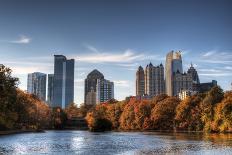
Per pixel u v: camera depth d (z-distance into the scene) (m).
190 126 197.50
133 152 66.75
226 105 162.88
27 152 65.50
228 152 65.44
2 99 128.12
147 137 126.38
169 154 62.84
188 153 64.12
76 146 81.44
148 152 66.50
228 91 181.75
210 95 182.12
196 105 198.38
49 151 67.94
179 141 99.19
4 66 128.12
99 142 96.88
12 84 129.00
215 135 139.38
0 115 134.75
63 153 64.25
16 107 158.12
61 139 112.69
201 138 115.25
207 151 67.44
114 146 81.62
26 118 190.62
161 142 95.56
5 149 71.50
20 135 137.12
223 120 164.00
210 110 177.25
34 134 150.50
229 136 129.12
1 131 149.38
